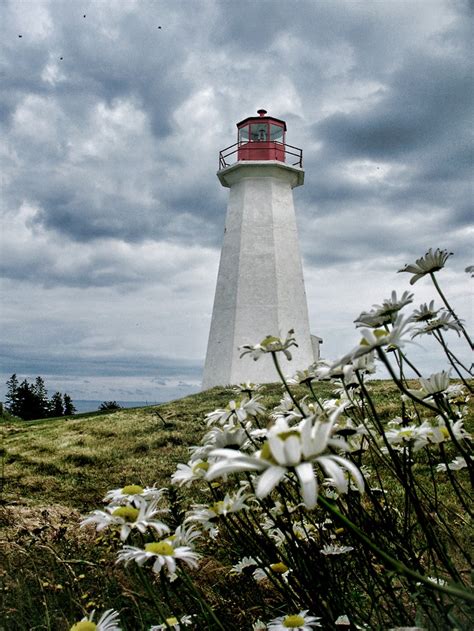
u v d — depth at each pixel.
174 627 2.32
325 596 2.35
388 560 1.38
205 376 25.38
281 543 3.00
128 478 10.32
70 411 61.12
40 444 15.51
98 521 2.08
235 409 2.78
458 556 2.82
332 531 3.06
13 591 3.64
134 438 14.77
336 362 1.90
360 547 2.57
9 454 14.41
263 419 5.87
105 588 3.58
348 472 2.61
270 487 1.26
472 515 2.36
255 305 24.83
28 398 57.16
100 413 25.69
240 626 2.90
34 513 7.19
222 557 3.91
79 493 9.30
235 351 24.20
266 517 3.27
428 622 2.24
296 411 2.80
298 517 3.41
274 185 26.73
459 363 2.67
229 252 26.23
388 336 1.80
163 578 2.35
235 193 27.11
